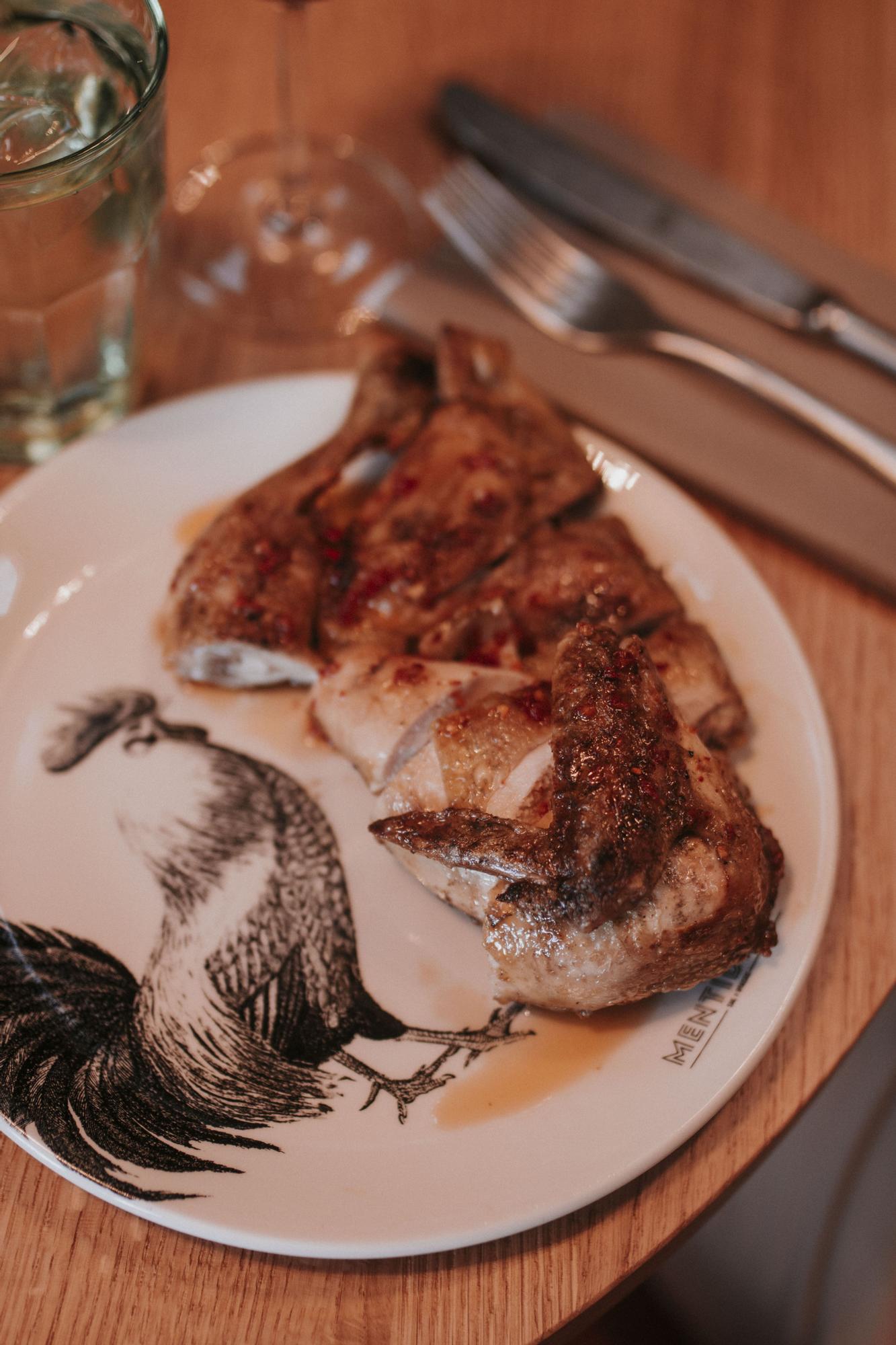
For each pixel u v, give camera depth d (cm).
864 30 57
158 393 48
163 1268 37
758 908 38
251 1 55
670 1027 38
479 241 50
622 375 48
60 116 42
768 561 46
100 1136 37
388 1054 39
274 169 52
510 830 38
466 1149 37
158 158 43
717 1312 44
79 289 43
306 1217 36
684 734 39
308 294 50
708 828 38
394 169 53
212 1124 37
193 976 39
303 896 40
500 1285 37
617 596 42
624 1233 37
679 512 44
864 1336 43
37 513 44
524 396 45
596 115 54
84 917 40
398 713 40
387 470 45
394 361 45
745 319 50
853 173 54
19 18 43
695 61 56
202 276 50
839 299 49
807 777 41
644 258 51
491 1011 39
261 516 43
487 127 52
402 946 40
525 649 42
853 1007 40
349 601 43
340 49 55
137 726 42
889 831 42
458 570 42
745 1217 45
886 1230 44
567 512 45
